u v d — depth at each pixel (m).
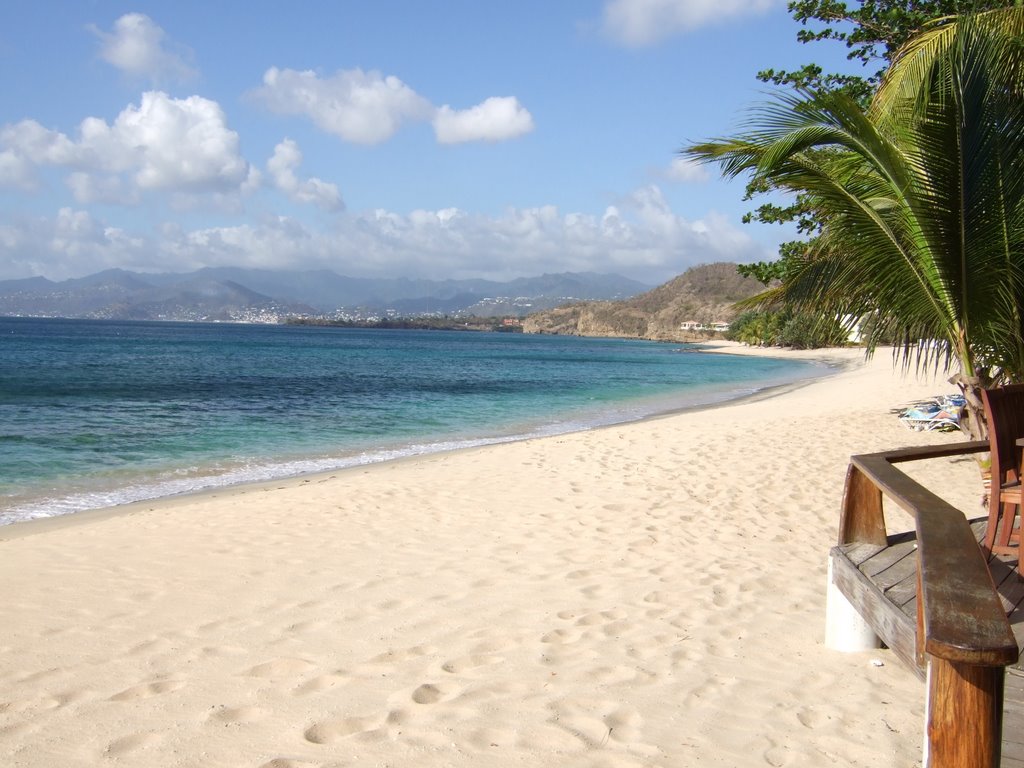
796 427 16.25
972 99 6.71
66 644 4.83
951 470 11.05
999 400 4.86
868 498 4.63
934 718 1.93
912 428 15.71
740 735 3.55
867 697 3.95
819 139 7.43
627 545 7.31
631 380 42.94
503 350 107.12
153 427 19.08
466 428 20.03
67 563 6.78
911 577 3.95
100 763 3.34
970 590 2.07
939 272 7.62
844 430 15.63
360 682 4.19
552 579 6.22
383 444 16.92
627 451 13.32
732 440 14.43
